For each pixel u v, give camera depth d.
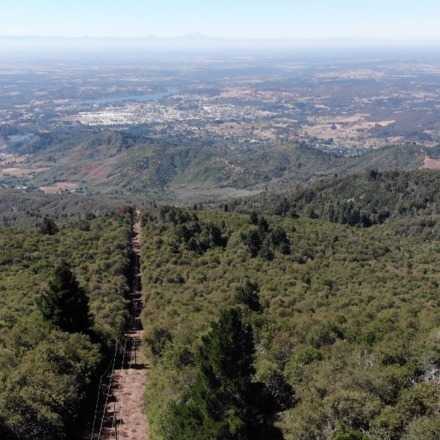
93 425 29.30
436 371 24.95
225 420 22.47
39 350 31.25
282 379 27.38
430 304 48.06
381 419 21.28
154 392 31.38
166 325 40.28
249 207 143.88
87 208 197.12
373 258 74.31
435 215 111.44
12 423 23.88
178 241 73.19
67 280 37.69
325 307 47.03
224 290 52.38
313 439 22.22
